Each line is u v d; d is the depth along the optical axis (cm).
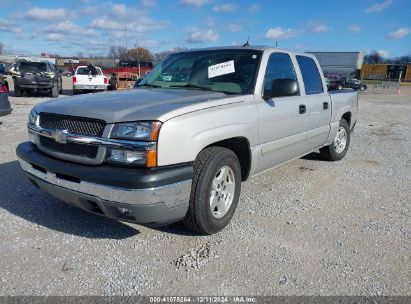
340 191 493
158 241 338
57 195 322
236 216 397
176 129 291
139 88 429
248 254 321
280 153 445
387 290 278
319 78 543
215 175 329
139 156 281
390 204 451
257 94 393
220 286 276
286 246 337
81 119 305
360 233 368
